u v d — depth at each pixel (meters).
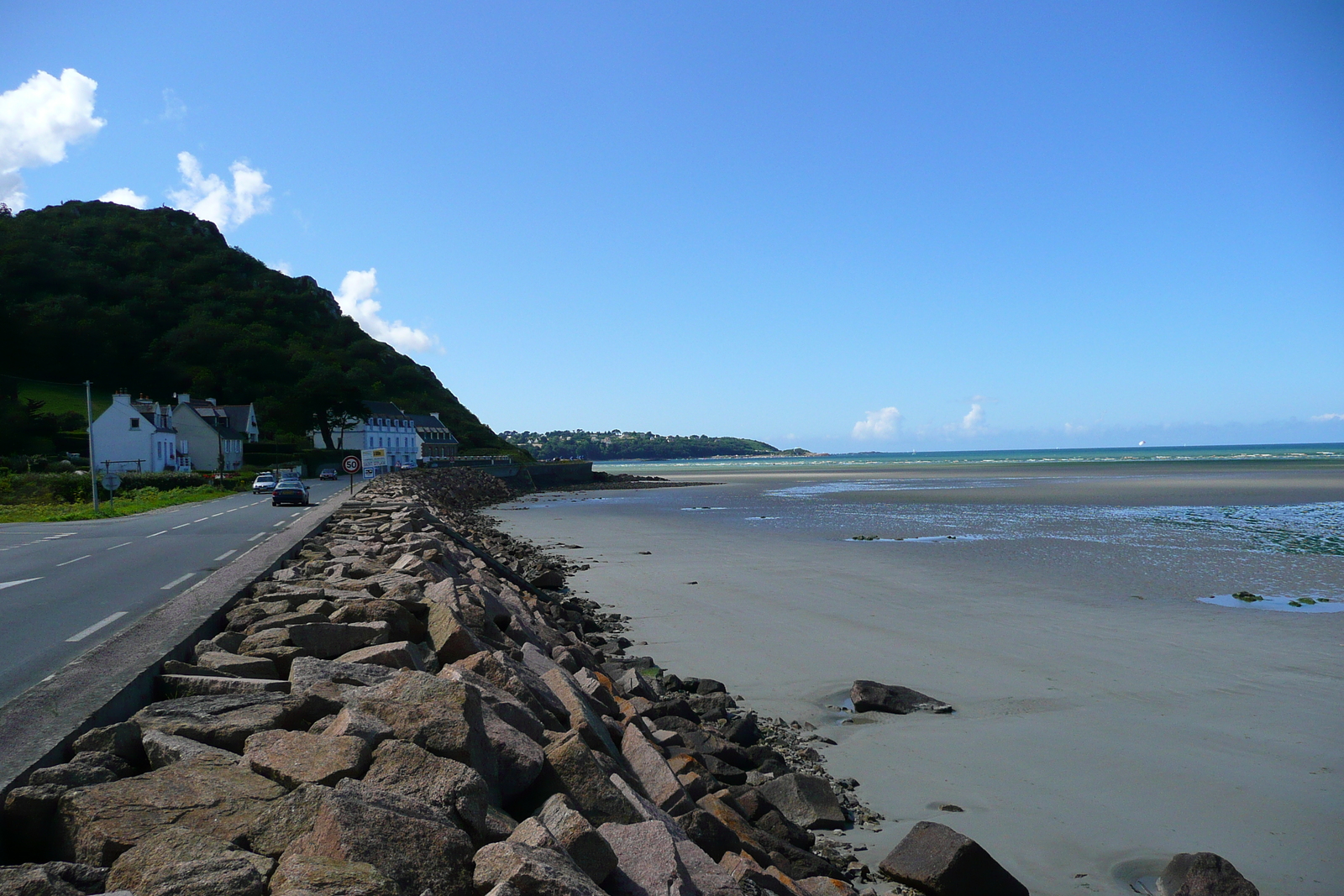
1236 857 7.93
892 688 12.59
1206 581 23.77
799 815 8.36
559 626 16.61
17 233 172.75
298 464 98.56
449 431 165.12
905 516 47.62
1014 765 10.13
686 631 17.66
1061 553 30.27
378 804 4.11
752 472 157.88
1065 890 7.33
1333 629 17.59
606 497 77.69
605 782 5.59
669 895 4.43
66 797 4.27
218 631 9.88
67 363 132.88
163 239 196.75
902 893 6.96
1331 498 57.38
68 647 10.34
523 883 3.71
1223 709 12.30
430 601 10.25
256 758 4.80
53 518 36.56
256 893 3.55
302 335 184.38
